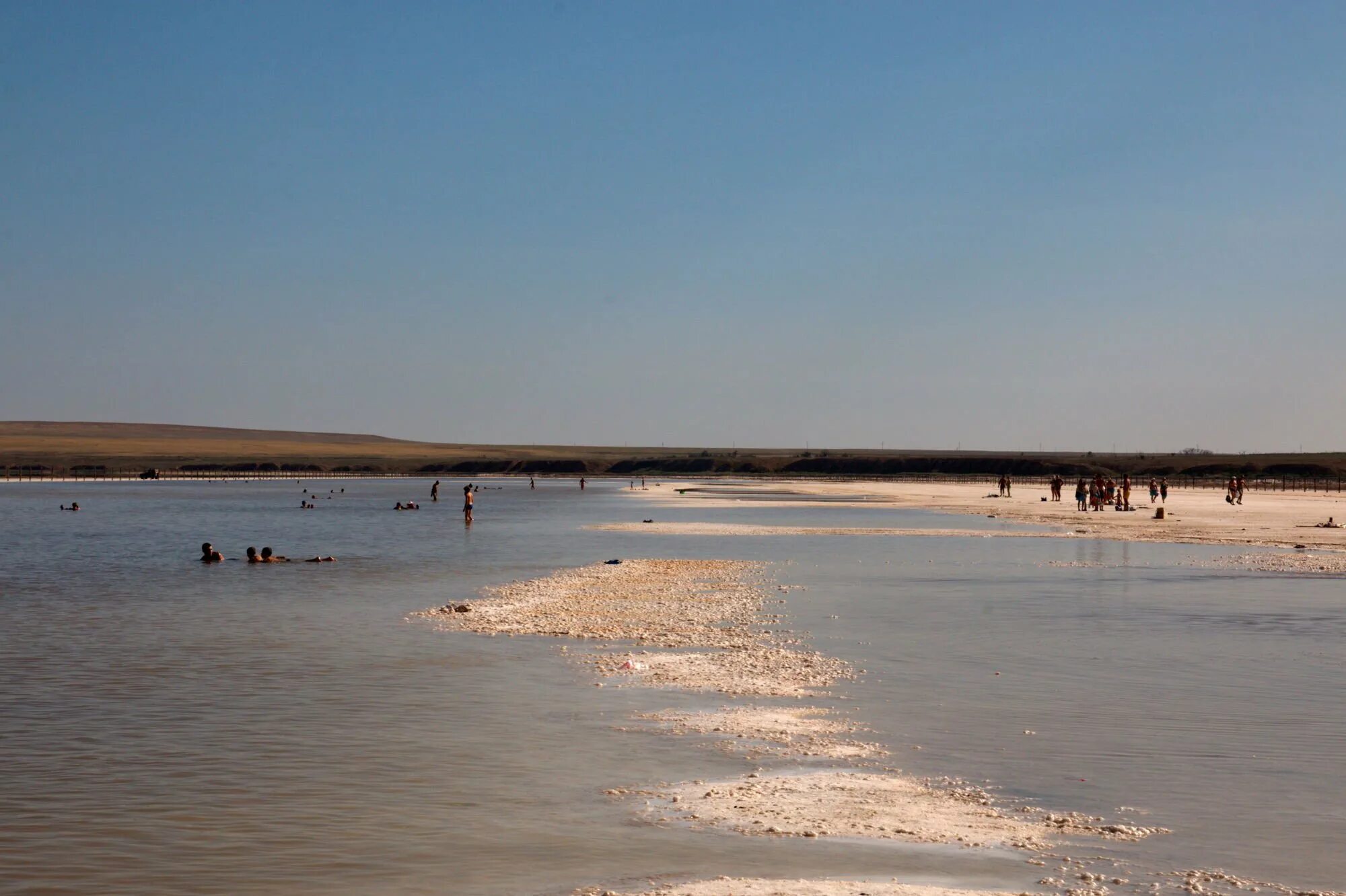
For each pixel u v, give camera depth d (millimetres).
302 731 15766
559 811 12305
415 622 26422
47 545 54844
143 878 10516
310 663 21000
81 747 14984
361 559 45250
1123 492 84000
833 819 11977
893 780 13391
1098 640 23469
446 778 13523
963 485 180500
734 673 19906
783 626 25469
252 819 12078
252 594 32656
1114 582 34906
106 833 11695
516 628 25250
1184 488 146750
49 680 19406
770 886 10117
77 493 155000
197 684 19031
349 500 128250
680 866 10656
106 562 44594
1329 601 30125
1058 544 51000
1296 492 129875
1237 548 48688
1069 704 17391
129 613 28453
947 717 16516
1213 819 11992
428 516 86812
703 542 54219
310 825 11898
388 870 10641
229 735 15570
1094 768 13898
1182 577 36312
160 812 12336
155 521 79062
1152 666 20547
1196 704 17375
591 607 28859
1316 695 18031
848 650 22203
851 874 10430
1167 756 14406
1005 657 21453
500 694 18219
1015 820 11961
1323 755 14461
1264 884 10273
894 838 11414
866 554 45844
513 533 62375
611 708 17125
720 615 27203
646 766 14047
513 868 10656
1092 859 10844
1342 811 12281
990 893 10000
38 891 10227
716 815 12148
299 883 10383
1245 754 14484
